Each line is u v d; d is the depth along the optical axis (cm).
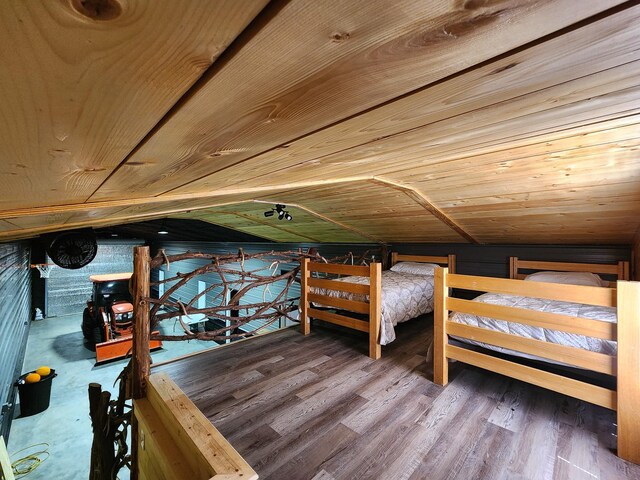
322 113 63
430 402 220
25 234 324
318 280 349
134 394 204
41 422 434
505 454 171
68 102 39
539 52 48
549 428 192
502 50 46
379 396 227
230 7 26
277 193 321
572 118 115
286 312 363
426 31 37
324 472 158
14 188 81
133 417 203
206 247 902
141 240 1105
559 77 63
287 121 64
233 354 302
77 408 467
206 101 46
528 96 75
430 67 48
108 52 30
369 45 38
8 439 391
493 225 367
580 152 199
